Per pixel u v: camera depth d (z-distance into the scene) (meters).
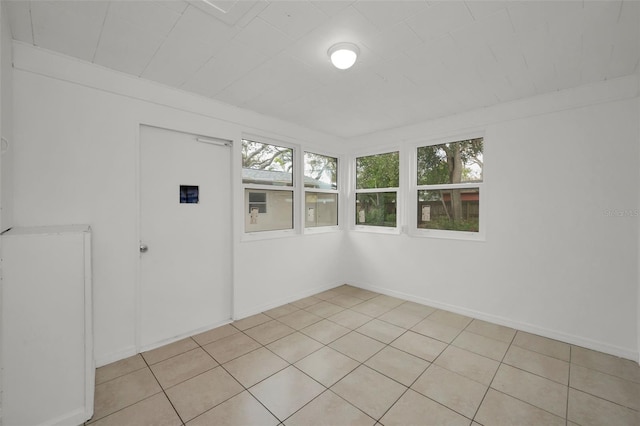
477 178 3.26
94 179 2.22
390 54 2.05
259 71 2.31
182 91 2.68
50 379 1.63
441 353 2.45
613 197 2.43
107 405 1.82
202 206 2.91
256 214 3.41
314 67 2.24
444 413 1.75
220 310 3.07
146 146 2.54
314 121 3.61
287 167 3.77
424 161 3.71
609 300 2.45
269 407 1.80
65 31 1.80
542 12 1.60
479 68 2.25
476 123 3.14
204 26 1.75
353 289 4.27
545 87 2.59
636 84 2.31
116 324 2.34
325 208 4.30
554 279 2.70
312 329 2.92
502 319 3.00
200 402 1.85
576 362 2.30
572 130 2.59
